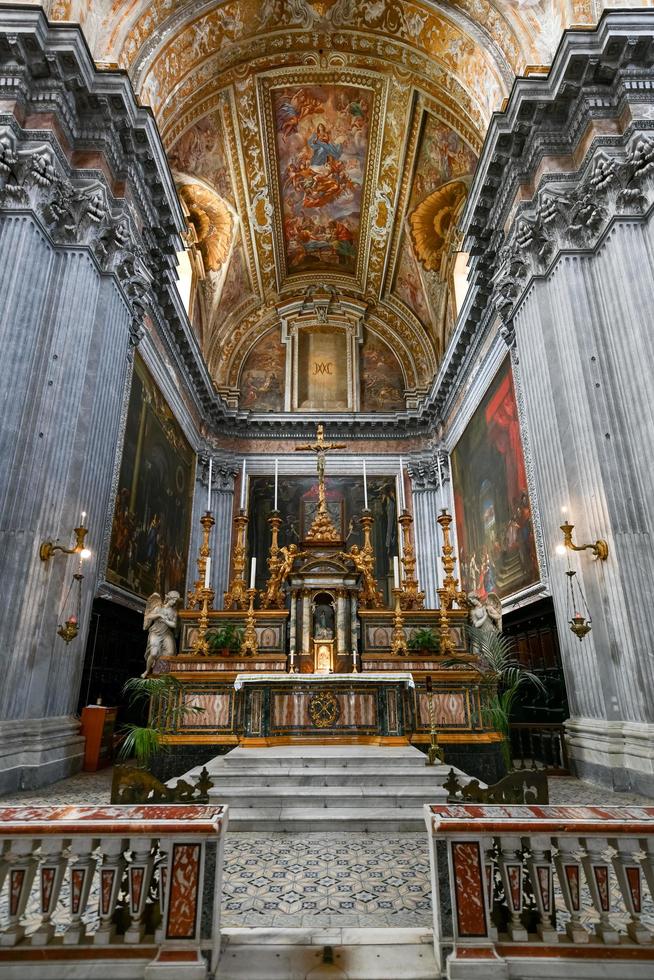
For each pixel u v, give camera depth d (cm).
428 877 375
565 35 787
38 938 258
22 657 654
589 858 269
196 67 1165
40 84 793
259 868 391
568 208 828
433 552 1666
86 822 264
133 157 913
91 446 799
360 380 1909
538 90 852
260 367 1923
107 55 934
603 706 673
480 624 824
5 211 742
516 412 1066
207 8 1086
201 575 862
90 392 805
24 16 749
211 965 254
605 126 800
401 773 542
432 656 779
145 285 982
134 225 929
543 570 884
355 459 1797
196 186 1465
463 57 1127
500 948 256
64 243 809
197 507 1603
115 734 896
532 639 978
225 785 538
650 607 659
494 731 681
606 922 263
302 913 319
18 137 759
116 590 936
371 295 1938
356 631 842
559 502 791
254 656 761
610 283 766
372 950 273
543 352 840
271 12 1177
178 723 676
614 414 735
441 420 1706
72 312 782
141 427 1102
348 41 1267
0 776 584
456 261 1623
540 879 267
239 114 1390
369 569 922
